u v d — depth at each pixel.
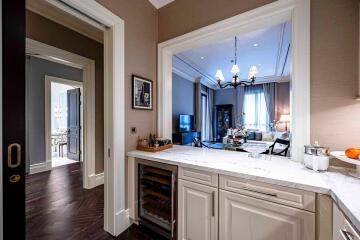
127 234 1.82
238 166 1.39
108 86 1.85
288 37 3.41
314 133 1.44
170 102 2.44
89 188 2.92
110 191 1.82
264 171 1.27
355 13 1.31
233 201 1.30
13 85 0.94
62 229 1.87
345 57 1.34
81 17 1.65
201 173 1.45
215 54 4.32
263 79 6.90
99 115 3.12
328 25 1.39
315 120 1.44
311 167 1.29
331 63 1.38
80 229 1.87
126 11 1.97
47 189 2.89
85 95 2.97
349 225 0.80
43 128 3.94
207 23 2.01
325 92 1.40
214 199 1.38
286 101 6.82
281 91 6.91
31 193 2.74
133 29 2.06
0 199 0.89
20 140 0.96
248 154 1.85
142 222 1.88
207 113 7.64
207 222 1.42
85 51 2.93
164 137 2.34
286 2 1.53
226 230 1.33
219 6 1.93
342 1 1.35
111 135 1.82
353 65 1.32
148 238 1.76
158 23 2.42
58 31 2.60
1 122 0.90
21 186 0.97
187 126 5.64
